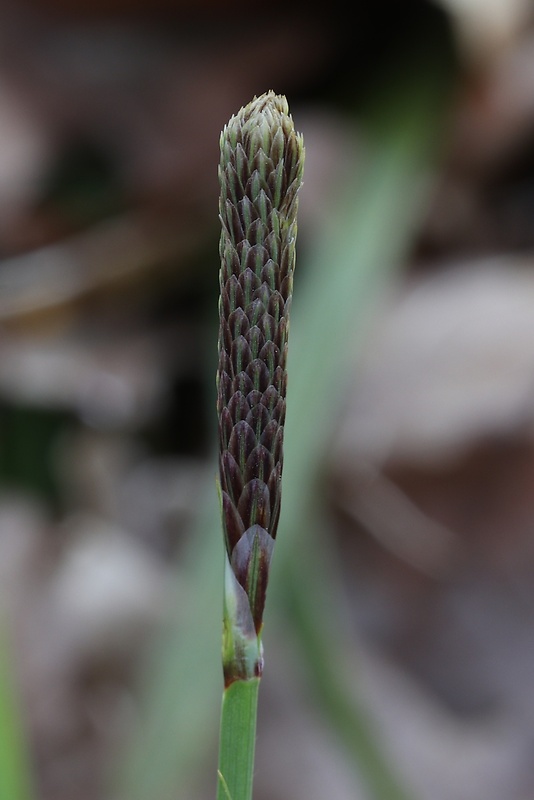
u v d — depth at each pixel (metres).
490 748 0.32
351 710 0.30
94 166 0.37
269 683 0.32
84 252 0.37
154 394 0.36
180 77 0.36
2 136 0.36
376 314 0.34
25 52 0.37
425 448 0.32
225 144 0.14
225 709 0.15
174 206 0.37
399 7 0.35
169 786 0.26
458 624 0.34
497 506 0.33
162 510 0.35
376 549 0.34
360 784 0.30
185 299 0.38
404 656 0.34
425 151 0.34
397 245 0.32
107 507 0.36
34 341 0.36
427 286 0.35
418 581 0.34
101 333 0.37
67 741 0.31
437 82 0.35
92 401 0.35
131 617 0.32
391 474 0.33
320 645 0.30
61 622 0.32
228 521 0.15
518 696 0.33
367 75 0.36
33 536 0.34
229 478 0.15
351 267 0.31
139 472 0.37
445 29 0.35
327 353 0.30
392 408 0.32
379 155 0.34
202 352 0.37
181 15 0.36
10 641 0.32
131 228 0.37
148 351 0.37
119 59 0.37
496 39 0.35
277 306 0.15
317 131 0.35
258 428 0.15
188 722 0.26
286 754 0.31
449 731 0.32
